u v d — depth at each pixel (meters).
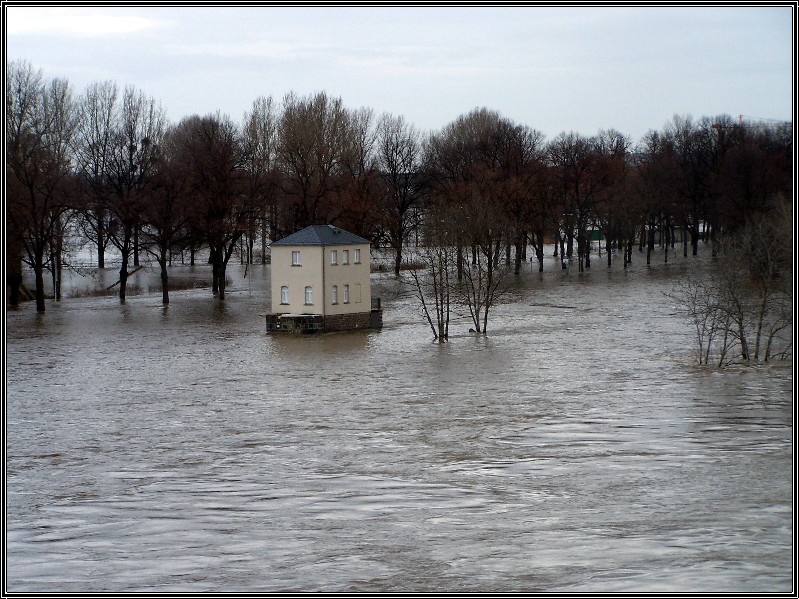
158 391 94.25
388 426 78.50
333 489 61.69
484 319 128.38
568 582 46.31
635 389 89.81
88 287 181.25
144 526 55.03
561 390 90.62
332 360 109.94
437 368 103.56
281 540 52.44
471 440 73.44
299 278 132.50
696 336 118.56
